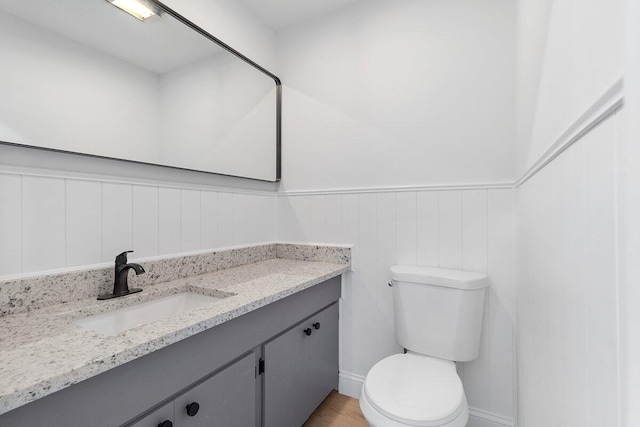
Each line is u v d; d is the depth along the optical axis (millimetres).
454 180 1525
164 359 827
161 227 1368
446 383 1128
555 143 661
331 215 1853
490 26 1454
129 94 1225
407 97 1643
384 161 1702
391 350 1670
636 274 299
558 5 640
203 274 1513
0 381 561
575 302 528
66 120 1039
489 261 1437
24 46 943
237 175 1733
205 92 1549
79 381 620
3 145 920
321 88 1899
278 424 1271
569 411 555
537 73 872
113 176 1196
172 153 1391
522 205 1178
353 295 1770
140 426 762
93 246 1132
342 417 1597
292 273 1533
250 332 1119
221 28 1660
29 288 954
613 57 370
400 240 1647
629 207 306
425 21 1600
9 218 934
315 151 1919
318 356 1573
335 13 1854
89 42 1102
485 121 1461
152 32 1312
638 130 290
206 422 947
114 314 1071
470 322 1328
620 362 343
